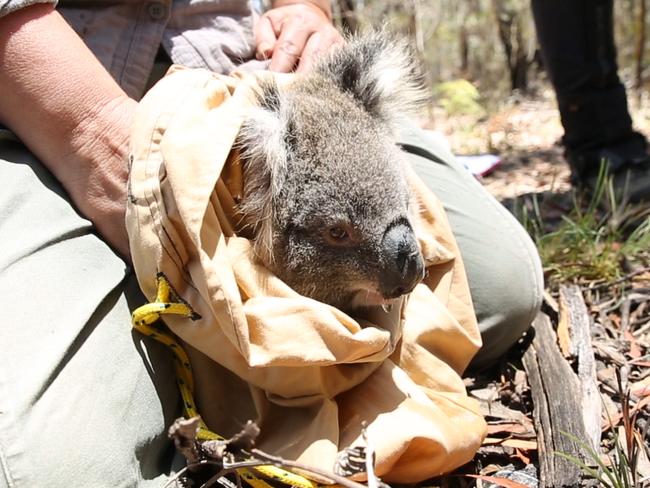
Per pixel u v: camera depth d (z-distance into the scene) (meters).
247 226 0.46
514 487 0.43
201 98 0.41
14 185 0.44
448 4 2.34
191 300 0.41
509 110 1.80
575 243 0.74
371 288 0.46
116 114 0.45
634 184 0.88
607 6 0.89
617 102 0.92
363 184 0.46
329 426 0.40
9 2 0.44
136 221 0.41
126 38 0.55
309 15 0.62
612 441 0.48
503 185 1.09
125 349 0.42
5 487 0.35
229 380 0.45
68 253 0.43
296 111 0.47
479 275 0.56
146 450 0.40
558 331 0.60
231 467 0.36
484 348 0.57
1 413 0.36
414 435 0.40
